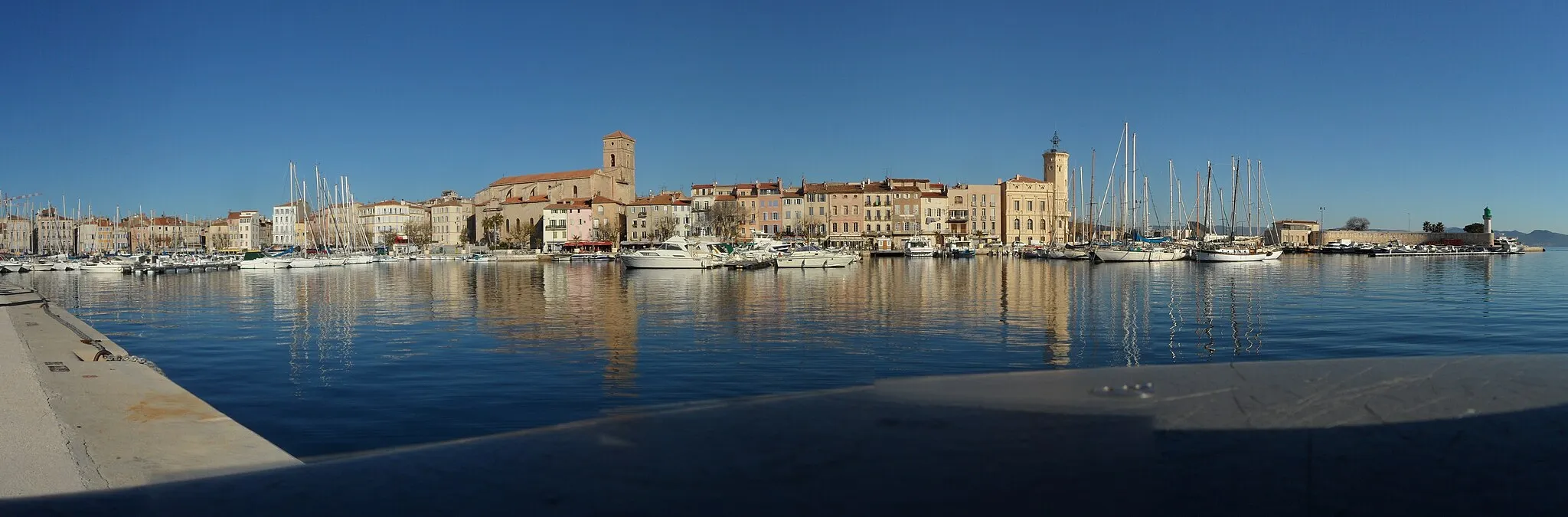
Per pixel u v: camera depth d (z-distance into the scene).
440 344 23.80
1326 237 174.88
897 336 25.27
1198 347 23.25
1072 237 151.00
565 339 24.70
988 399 6.51
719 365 19.64
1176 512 4.17
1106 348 22.91
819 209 159.00
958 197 159.00
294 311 36.66
